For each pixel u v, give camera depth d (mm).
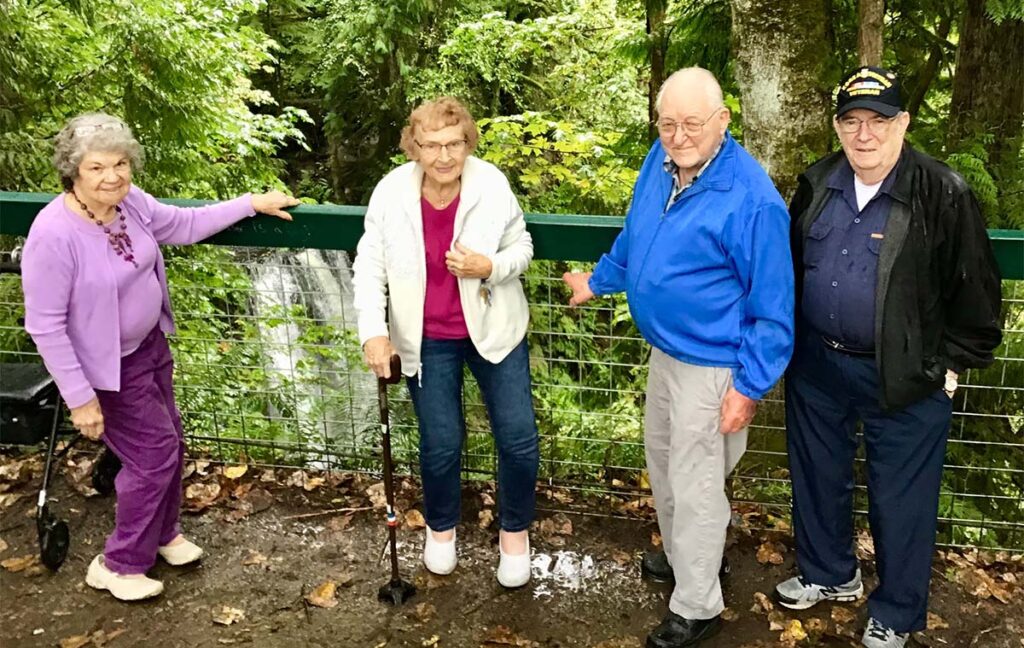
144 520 2875
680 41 5238
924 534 2531
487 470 3529
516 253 2658
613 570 3074
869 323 2334
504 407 2754
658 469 2783
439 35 10172
